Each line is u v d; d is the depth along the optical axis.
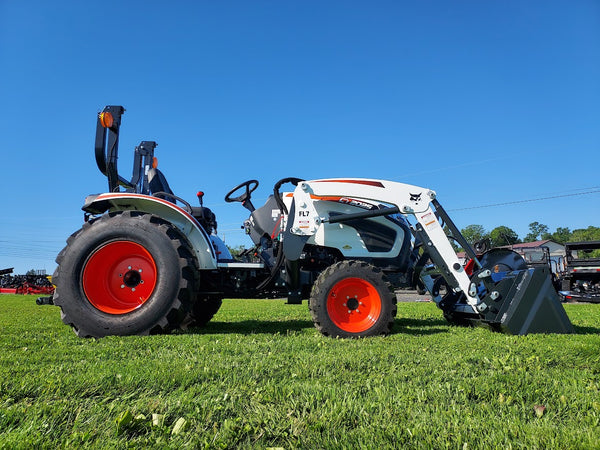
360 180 4.43
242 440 1.45
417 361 2.69
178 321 4.05
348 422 1.59
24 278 28.36
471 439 1.42
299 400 1.82
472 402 1.84
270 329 4.77
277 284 4.70
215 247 5.14
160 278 3.97
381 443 1.39
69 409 1.71
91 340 3.62
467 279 4.29
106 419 1.61
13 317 6.61
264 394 1.89
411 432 1.46
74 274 3.95
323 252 4.81
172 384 2.09
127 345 3.32
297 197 4.49
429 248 4.34
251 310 8.60
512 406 1.77
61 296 3.90
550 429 1.49
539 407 1.75
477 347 3.29
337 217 4.38
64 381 2.09
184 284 3.99
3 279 28.23
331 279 4.05
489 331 4.44
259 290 4.71
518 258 5.00
